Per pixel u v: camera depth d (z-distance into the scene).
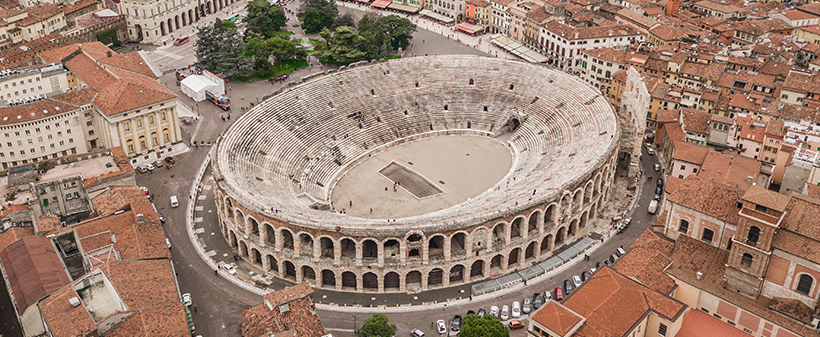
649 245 124.25
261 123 173.25
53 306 109.44
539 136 185.38
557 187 141.12
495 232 139.25
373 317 118.06
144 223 135.25
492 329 113.12
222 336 121.19
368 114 194.50
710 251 121.75
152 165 178.00
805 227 109.56
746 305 111.44
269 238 137.50
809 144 159.00
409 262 131.50
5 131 165.88
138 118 176.75
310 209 146.00
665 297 110.31
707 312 116.50
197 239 148.75
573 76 198.38
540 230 140.38
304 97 188.50
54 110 172.25
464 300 131.75
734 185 145.00
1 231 138.75
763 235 107.38
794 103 198.25
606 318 105.25
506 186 161.62
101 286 119.38
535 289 134.00
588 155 156.50
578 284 133.38
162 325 108.69
